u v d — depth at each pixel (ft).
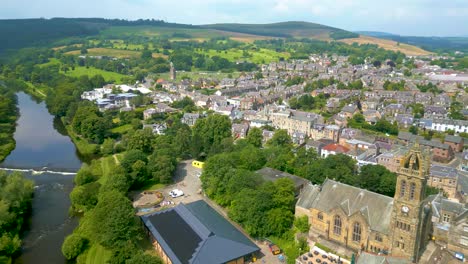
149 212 528.63
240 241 413.59
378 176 532.32
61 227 501.97
